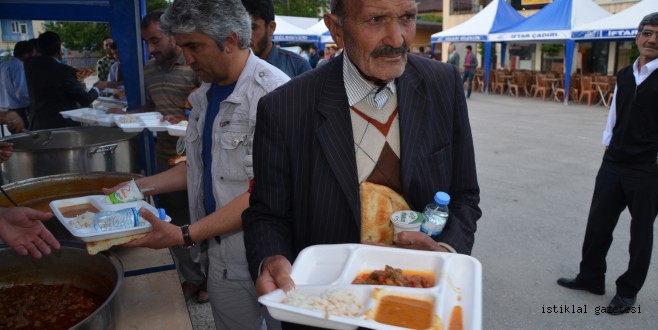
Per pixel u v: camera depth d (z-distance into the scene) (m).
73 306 1.39
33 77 4.45
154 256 1.76
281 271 1.10
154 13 3.04
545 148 7.35
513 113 11.18
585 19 12.02
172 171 1.99
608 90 12.26
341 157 1.24
